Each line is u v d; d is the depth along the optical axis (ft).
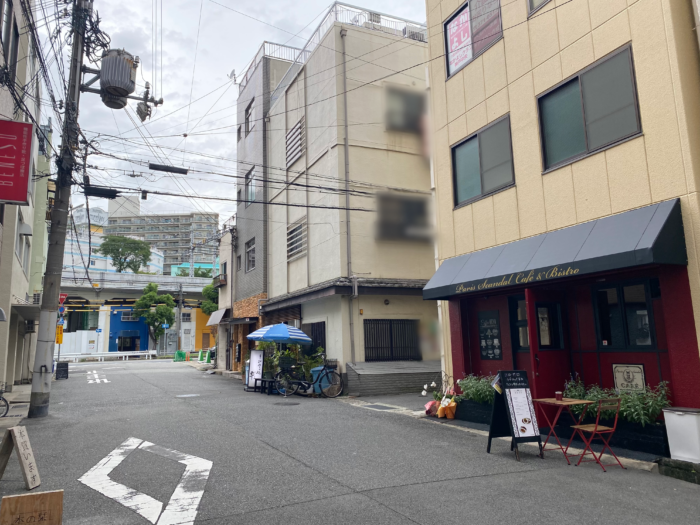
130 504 17.21
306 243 63.00
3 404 43.47
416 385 52.39
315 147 61.87
